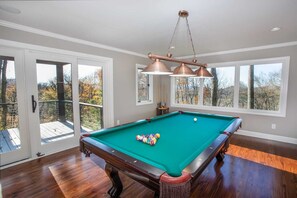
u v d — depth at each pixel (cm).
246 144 339
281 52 348
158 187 112
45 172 231
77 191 191
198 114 309
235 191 190
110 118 401
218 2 178
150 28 259
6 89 251
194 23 237
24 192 189
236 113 418
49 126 300
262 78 383
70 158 276
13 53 253
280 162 259
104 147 142
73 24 245
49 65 293
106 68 392
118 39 322
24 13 209
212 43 347
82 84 351
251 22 233
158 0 175
